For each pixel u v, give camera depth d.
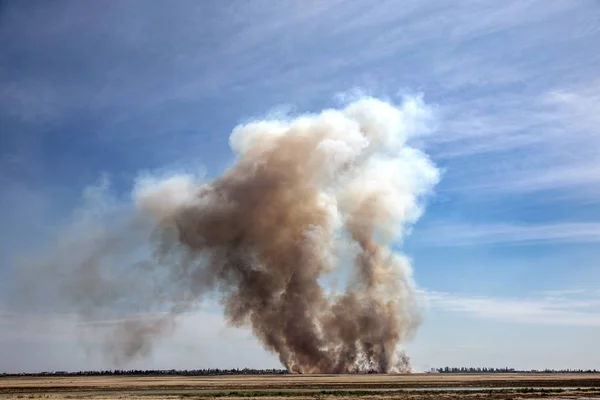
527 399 64.06
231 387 88.69
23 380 140.88
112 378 161.12
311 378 127.62
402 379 118.69
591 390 81.44
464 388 84.38
